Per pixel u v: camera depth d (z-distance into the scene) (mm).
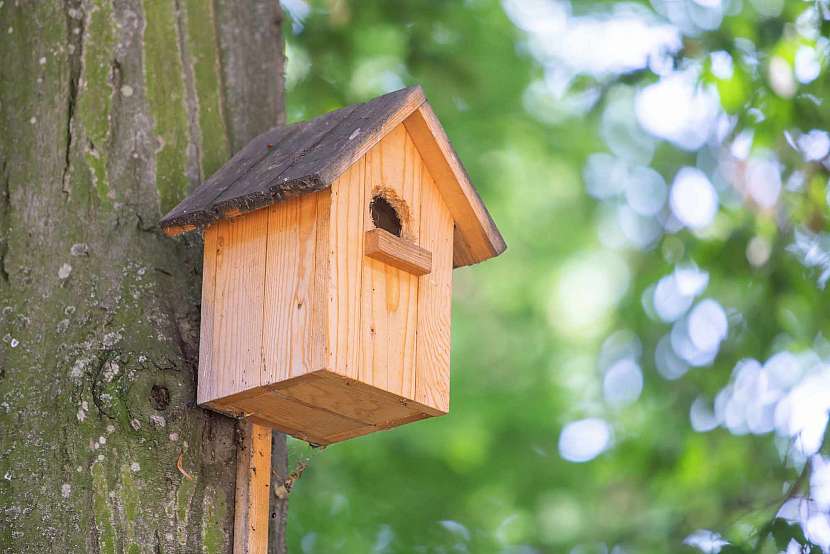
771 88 10523
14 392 6469
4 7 7379
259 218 6508
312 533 12828
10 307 6676
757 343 11219
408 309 6582
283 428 6836
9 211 6914
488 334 17828
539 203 18344
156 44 7391
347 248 6316
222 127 7434
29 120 7090
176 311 6723
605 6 15469
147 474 6355
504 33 15430
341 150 6273
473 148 16203
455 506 14719
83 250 6777
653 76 10977
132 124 7148
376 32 12406
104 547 6180
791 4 10633
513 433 15922
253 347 6363
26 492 6262
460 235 7160
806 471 8828
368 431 6949
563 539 15000
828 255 10727
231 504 6555
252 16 7910
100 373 6438
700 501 11664
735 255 11039
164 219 6582
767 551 8648
